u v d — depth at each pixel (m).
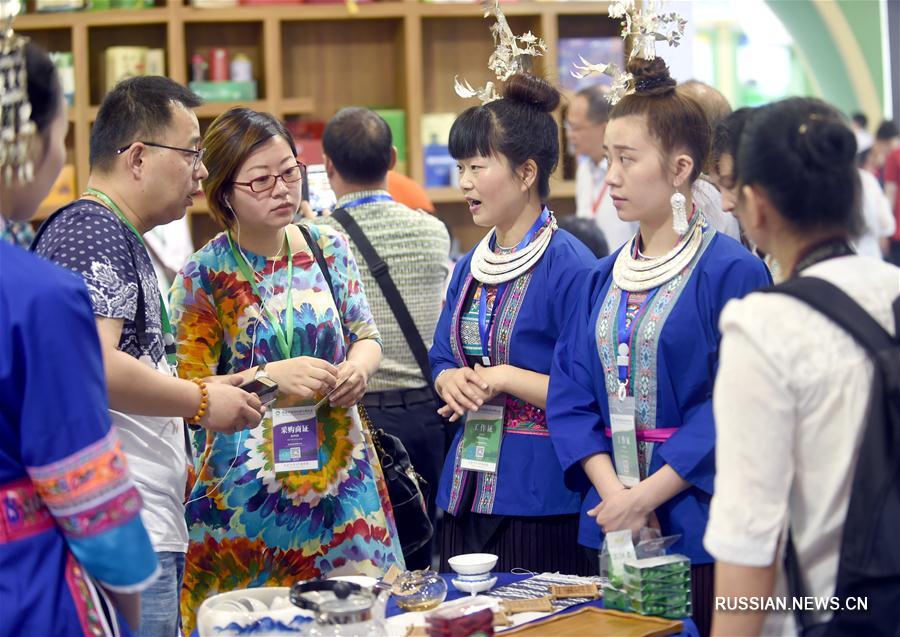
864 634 1.51
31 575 1.53
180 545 2.28
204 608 1.91
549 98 2.60
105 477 1.55
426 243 3.56
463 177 2.60
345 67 5.92
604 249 3.79
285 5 5.61
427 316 3.59
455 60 5.96
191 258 2.55
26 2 5.56
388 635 1.85
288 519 2.53
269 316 2.53
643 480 2.29
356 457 2.60
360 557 2.55
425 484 3.03
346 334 2.71
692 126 2.28
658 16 2.37
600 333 2.36
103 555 1.55
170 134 2.22
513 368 2.54
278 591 2.05
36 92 1.67
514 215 2.60
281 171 2.47
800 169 1.58
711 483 2.20
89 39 5.64
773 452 1.53
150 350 2.21
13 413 1.53
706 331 2.24
